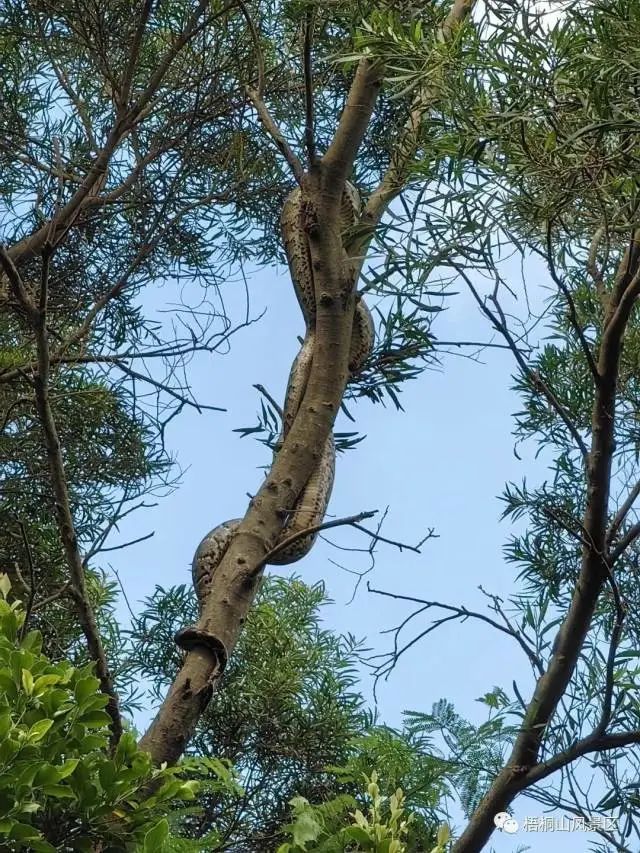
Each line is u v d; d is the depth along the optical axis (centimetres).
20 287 453
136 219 750
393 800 424
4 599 455
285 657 841
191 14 691
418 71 437
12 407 488
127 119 605
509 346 444
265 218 793
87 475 745
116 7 676
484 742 475
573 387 723
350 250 591
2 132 717
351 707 820
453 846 460
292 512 547
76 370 748
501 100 414
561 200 405
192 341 559
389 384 627
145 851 376
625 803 448
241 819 752
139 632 799
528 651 461
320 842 440
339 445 646
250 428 584
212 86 704
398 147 589
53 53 733
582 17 404
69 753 394
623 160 396
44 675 392
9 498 761
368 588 450
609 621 593
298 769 800
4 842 357
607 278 597
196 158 732
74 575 450
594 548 459
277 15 765
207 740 817
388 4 567
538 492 699
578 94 404
